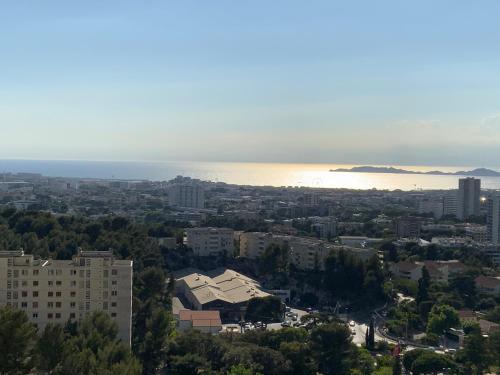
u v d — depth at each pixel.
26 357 176.50
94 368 179.62
